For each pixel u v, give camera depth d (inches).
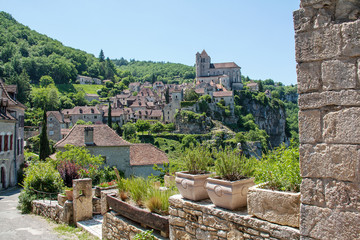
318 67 137.5
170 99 4896.7
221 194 182.1
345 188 127.0
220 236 180.2
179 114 4037.9
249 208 167.0
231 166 191.3
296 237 143.3
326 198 132.5
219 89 5044.3
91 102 5359.3
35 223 442.6
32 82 5831.7
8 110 1161.4
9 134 1089.4
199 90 4655.5
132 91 6692.9
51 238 353.1
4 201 735.1
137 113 4379.9
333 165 130.9
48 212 484.1
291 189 169.6
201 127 3996.1
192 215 201.0
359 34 125.6
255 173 214.7
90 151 1045.2
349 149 126.6
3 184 1043.9
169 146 3528.5
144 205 268.4
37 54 6811.0
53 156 1029.8
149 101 5280.5
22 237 362.6
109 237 311.6
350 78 127.6
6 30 7500.0
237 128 4490.7
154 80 7598.4
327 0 134.0
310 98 139.5
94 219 421.4
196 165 226.5
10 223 443.8
